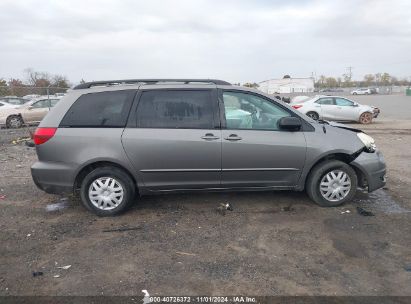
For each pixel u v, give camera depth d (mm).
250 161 4762
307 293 3107
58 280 3346
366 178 5066
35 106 17797
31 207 5277
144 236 4246
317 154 4848
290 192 5688
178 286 3225
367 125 17078
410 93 67188
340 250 3842
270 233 4273
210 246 3971
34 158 9148
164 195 5625
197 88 4797
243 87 4906
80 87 4871
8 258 3777
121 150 4621
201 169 4730
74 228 4504
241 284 3246
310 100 17938
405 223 4512
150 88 4762
